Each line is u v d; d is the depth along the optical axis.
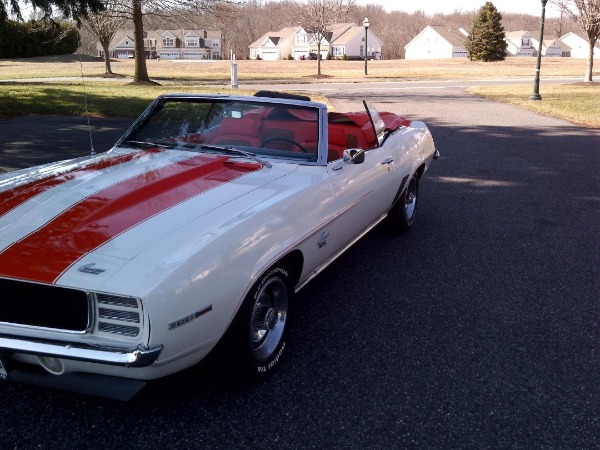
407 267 5.12
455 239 5.94
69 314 2.56
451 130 13.68
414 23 138.62
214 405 3.05
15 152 9.15
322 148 4.05
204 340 2.73
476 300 4.46
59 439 2.76
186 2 25.81
